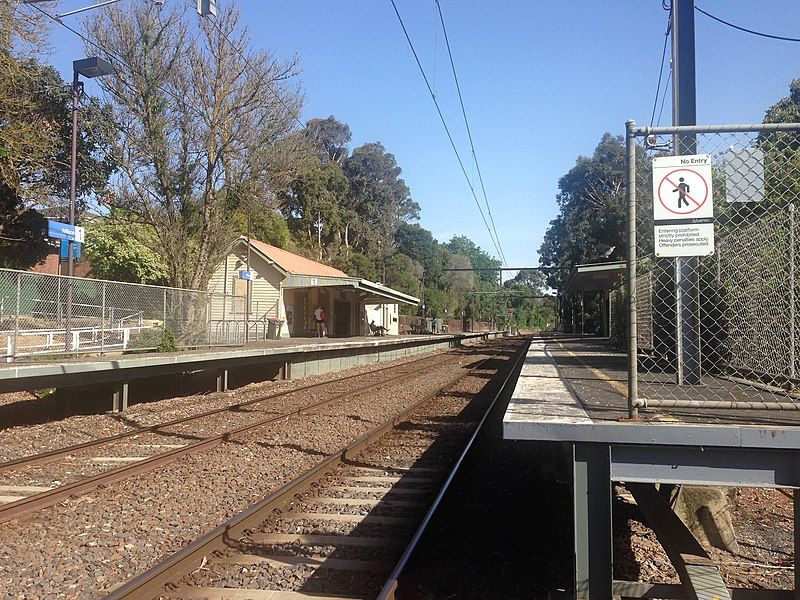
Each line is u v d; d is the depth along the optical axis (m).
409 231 87.75
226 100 25.39
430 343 42.78
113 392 13.61
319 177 64.81
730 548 5.73
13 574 4.96
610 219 38.84
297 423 11.80
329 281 32.59
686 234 4.18
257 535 5.81
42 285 14.48
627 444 3.69
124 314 17.19
